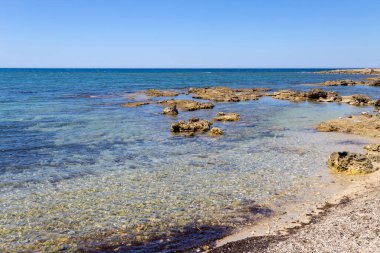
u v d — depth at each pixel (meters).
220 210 17.61
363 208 16.78
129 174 23.27
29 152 28.67
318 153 28.80
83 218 16.64
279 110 55.62
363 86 109.50
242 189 20.55
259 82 136.12
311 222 15.92
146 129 39.06
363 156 24.12
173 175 23.08
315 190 20.38
